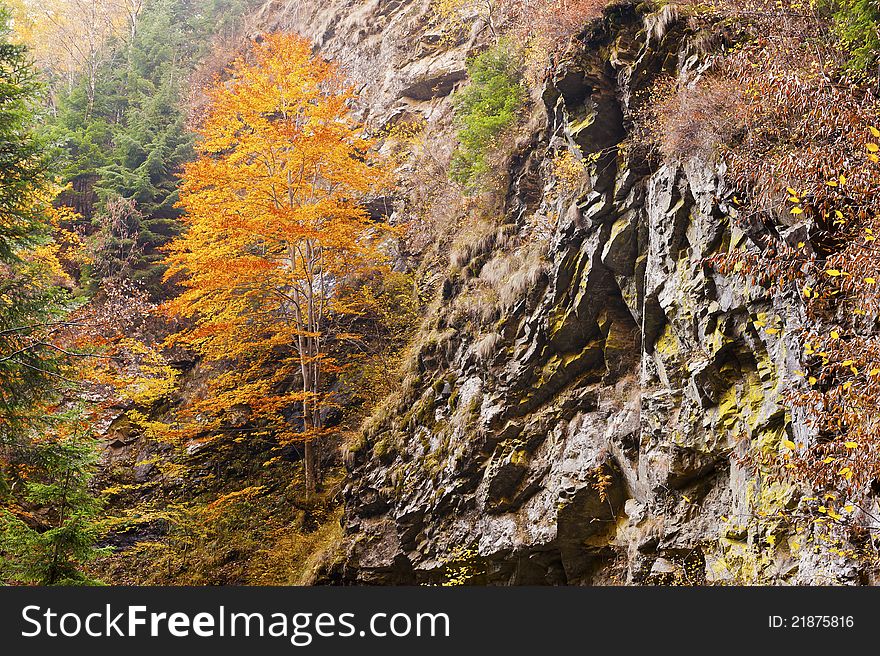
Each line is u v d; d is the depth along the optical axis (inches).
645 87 467.8
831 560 295.9
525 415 518.6
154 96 1228.5
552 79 534.6
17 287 470.0
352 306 757.9
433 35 1002.7
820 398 269.6
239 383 729.6
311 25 1293.1
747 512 357.7
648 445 424.2
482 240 628.7
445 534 534.9
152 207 1011.3
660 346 432.8
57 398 493.4
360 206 815.7
